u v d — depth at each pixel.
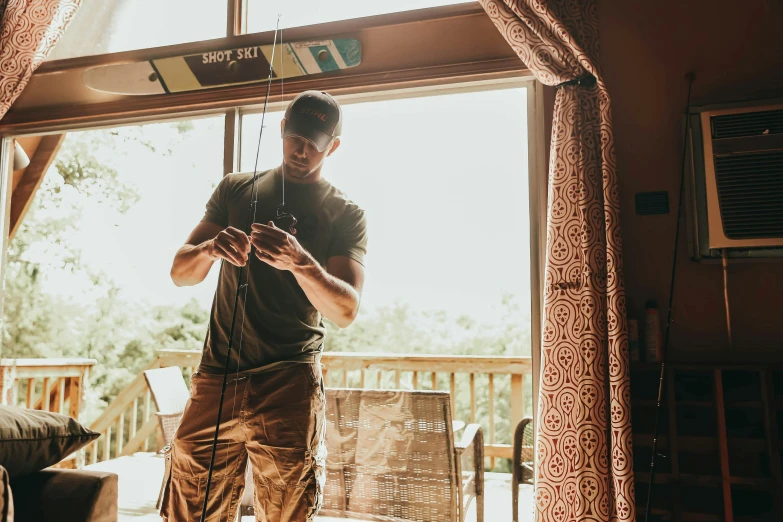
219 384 1.50
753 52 1.83
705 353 1.77
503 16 1.85
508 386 2.14
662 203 1.85
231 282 1.54
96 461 2.62
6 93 2.32
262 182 1.66
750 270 1.77
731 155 1.75
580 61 1.77
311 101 1.56
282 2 2.30
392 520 2.07
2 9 2.35
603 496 1.60
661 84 1.89
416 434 2.07
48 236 2.59
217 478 1.49
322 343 1.60
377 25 2.11
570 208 1.74
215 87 2.26
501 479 2.14
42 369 2.58
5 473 1.01
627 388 1.61
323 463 1.50
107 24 2.51
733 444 1.65
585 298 1.68
